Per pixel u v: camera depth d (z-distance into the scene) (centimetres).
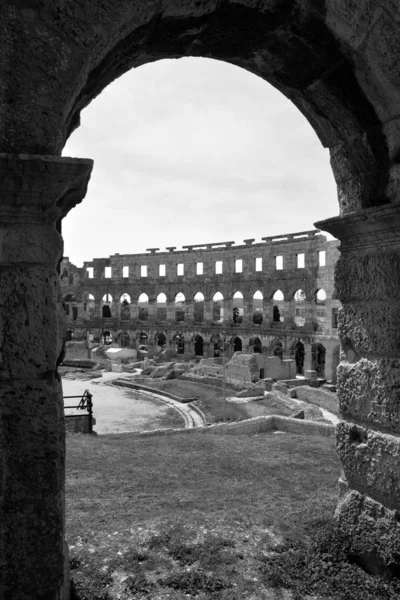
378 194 629
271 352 5800
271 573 600
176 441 1627
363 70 574
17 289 438
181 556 648
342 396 688
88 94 554
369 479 630
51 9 432
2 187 422
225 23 569
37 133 432
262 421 2098
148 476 1147
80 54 445
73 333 7606
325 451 1470
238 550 670
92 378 4825
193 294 6781
